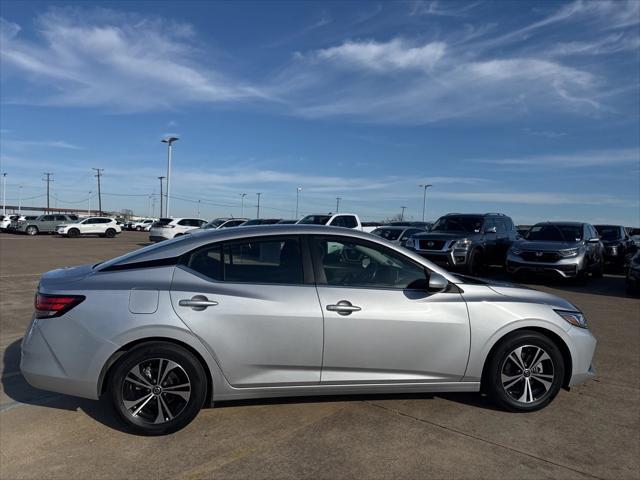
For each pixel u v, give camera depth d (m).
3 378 4.91
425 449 3.49
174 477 3.12
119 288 3.66
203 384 3.70
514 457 3.40
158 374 3.65
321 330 3.78
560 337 4.17
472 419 4.00
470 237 13.47
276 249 3.95
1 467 3.22
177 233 28.72
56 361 3.59
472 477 3.14
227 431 3.74
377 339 3.86
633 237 21.67
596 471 3.23
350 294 3.89
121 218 94.31
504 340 4.09
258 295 3.76
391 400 4.37
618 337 6.86
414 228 18.05
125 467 3.23
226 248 3.90
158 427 3.62
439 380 4.04
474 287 4.20
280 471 3.19
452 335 3.98
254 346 3.71
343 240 4.05
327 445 3.54
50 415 4.03
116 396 3.59
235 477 3.12
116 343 3.55
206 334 3.62
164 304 3.61
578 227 13.09
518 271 12.53
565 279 12.97
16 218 51.31
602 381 4.98
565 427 3.88
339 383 3.87
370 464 3.29
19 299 9.37
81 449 3.47
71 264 16.61
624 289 12.12
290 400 4.32
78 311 3.59
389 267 4.09
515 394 4.16
